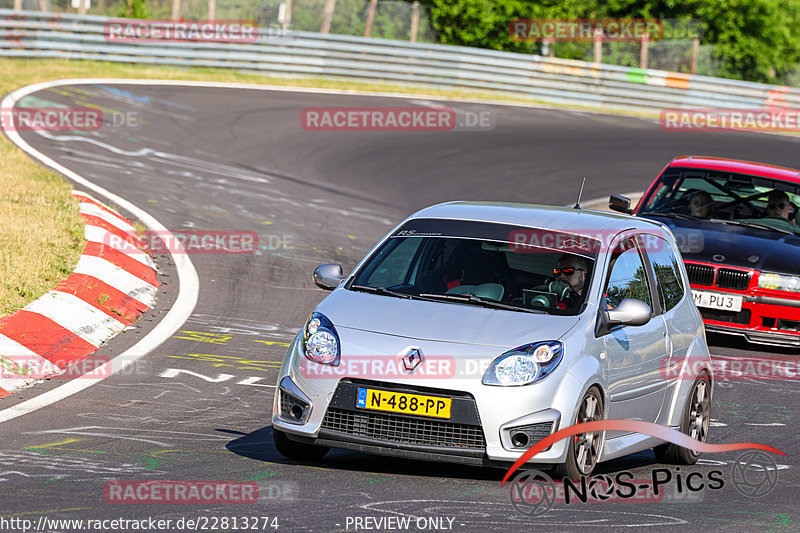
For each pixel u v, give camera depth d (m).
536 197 73.81
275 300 41.69
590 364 22.44
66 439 23.94
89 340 33.28
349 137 86.00
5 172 54.59
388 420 21.77
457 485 21.88
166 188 60.62
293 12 120.94
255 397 29.33
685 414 26.98
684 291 28.42
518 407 21.36
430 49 117.19
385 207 65.19
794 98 126.38
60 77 90.94
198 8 117.88
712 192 45.75
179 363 32.16
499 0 138.88
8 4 102.69
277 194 64.12
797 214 44.53
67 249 41.19
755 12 152.50
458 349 21.91
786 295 40.38
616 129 106.94
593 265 24.61
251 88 101.50
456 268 24.92
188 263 45.50
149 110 84.25
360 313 23.27
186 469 22.02
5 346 30.34
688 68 143.75
